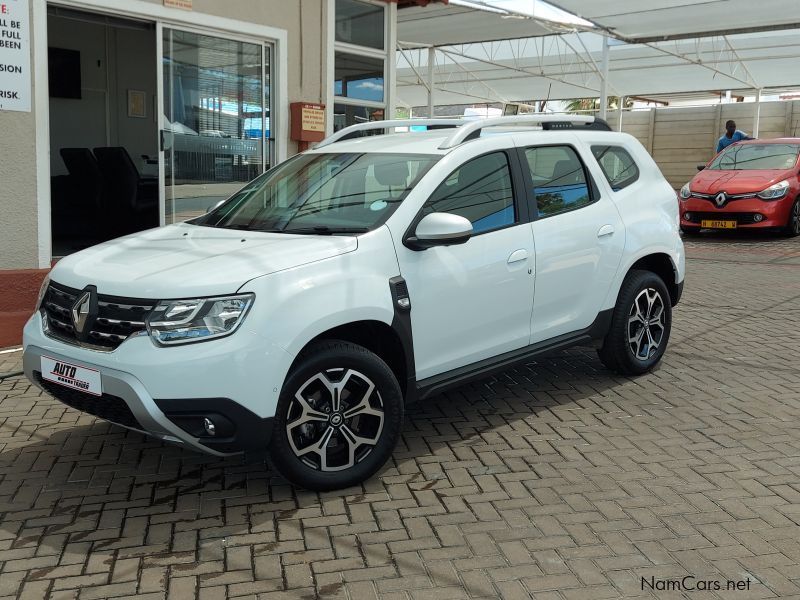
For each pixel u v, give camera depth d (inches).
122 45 470.9
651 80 1043.9
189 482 166.1
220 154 334.3
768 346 271.3
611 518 148.8
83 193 406.9
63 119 454.3
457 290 177.2
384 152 195.2
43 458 177.6
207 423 143.6
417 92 1147.9
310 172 199.3
